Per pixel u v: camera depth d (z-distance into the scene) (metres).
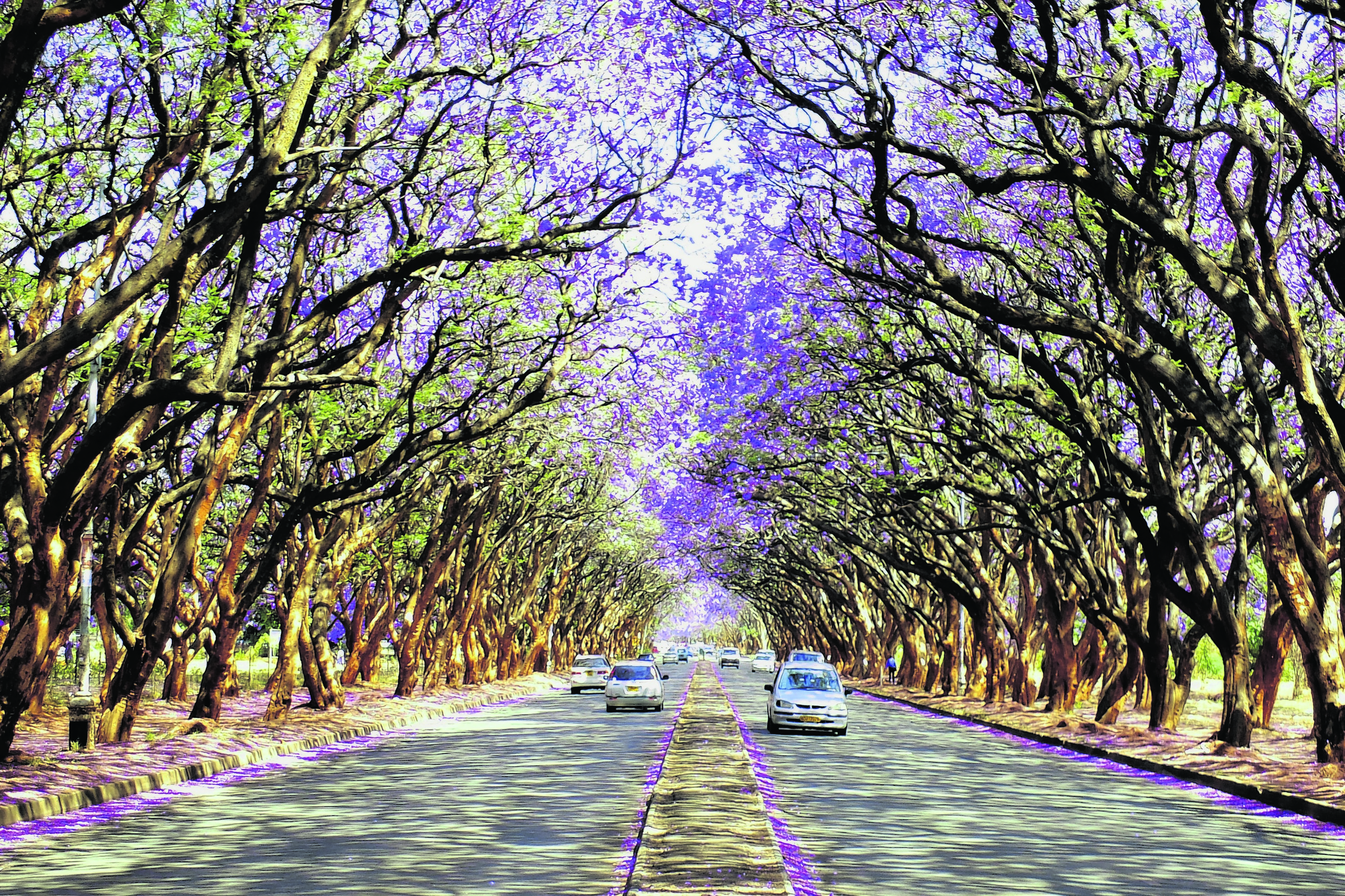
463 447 27.38
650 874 9.05
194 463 24.39
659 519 56.75
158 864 10.16
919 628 58.44
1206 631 21.58
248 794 15.52
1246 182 22.09
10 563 18.11
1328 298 19.08
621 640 118.06
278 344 17.75
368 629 52.22
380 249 25.11
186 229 13.28
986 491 28.66
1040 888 9.34
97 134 17.12
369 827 12.47
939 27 17.50
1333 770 16.69
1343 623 24.36
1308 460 22.66
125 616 43.56
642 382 33.06
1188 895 9.21
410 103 18.06
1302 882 9.87
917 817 13.62
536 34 19.53
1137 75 18.23
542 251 18.42
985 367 26.44
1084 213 20.14
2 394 14.27
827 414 30.81
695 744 23.02
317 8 16.36
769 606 115.38
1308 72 18.61
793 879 9.49
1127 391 25.27
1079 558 26.67
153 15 14.66
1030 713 33.59
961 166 16.64
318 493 24.48
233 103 16.23
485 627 56.22
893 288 21.30
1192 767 18.75
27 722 25.19
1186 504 26.69
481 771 18.52
